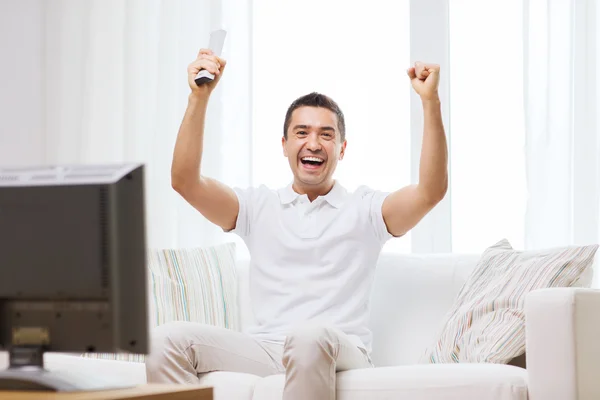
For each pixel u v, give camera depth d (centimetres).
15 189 158
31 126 468
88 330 156
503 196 384
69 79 463
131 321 156
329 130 307
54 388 152
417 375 226
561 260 262
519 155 384
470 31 395
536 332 220
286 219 303
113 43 455
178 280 329
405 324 301
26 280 158
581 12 365
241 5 423
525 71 374
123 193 156
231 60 423
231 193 309
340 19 416
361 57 412
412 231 386
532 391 218
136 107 442
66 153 461
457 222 388
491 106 389
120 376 283
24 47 471
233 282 339
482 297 270
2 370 161
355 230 298
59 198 156
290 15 423
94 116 455
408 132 401
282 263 300
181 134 295
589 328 217
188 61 433
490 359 249
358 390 231
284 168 418
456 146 392
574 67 365
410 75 289
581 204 361
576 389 213
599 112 362
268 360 275
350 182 407
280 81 423
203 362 257
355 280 295
